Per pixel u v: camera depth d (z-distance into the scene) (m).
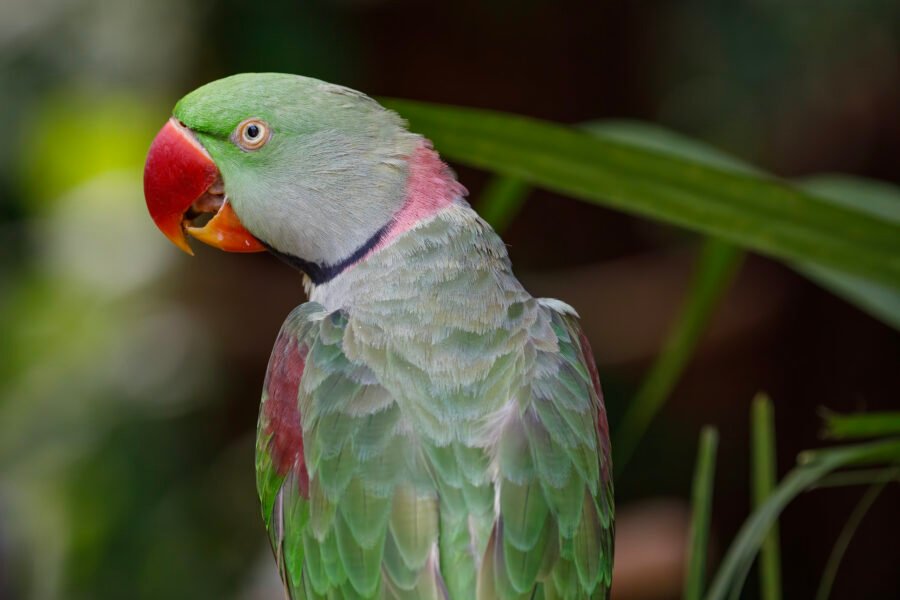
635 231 11.99
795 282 11.16
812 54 10.75
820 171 11.47
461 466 3.57
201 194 4.51
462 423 3.65
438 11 11.14
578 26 11.43
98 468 10.83
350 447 3.63
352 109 4.29
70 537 10.50
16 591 10.27
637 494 11.36
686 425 11.47
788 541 10.94
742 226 3.93
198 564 10.48
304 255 4.41
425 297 4.02
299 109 4.27
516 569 3.46
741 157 11.53
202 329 11.49
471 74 11.41
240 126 4.31
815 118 11.27
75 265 12.18
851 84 11.02
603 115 11.71
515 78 11.51
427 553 3.46
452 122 3.93
